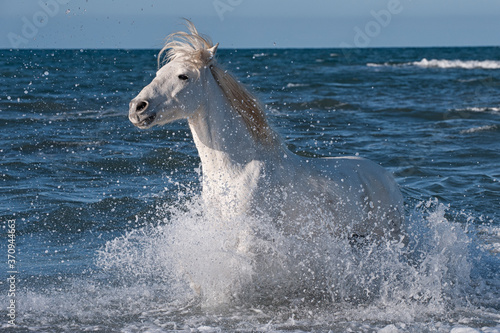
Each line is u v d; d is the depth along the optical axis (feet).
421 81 150.92
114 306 21.81
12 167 43.75
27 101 78.48
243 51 465.88
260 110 21.90
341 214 22.95
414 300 22.65
